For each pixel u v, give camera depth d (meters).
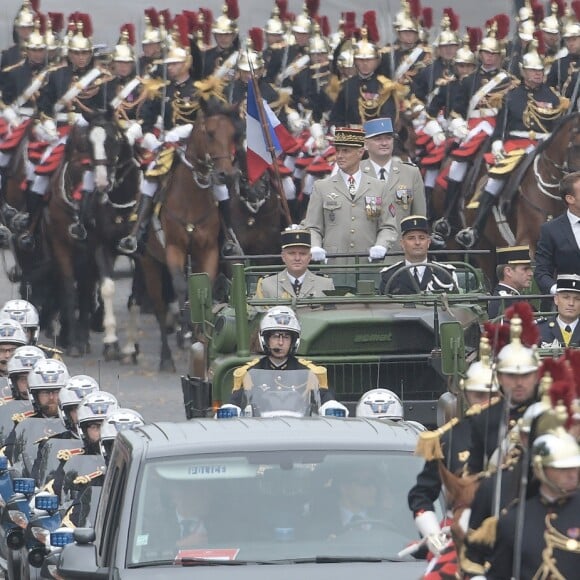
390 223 66.81
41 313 95.12
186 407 61.09
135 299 89.94
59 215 90.56
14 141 98.25
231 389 54.12
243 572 34.31
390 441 37.38
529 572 29.91
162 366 86.75
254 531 35.66
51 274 94.25
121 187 88.81
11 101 103.94
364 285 58.00
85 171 89.12
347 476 36.50
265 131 74.75
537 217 82.06
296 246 58.91
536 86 86.44
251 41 109.19
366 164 67.88
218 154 83.25
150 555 35.12
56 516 46.22
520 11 103.25
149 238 86.94
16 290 111.38
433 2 139.25
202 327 59.50
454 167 89.69
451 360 50.91
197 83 90.75
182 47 96.69
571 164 80.25
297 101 110.44
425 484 33.34
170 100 95.88
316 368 50.00
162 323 87.44
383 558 35.28
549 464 29.05
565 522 29.78
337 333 55.66
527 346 33.06
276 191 91.69
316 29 111.31
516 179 83.12
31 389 57.34
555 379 30.84
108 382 83.12
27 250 94.12
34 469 52.28
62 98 99.50
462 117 96.69
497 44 96.88
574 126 80.44
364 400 47.25
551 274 59.12
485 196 84.75
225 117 83.94
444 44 104.75
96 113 89.31
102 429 48.56
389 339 56.00
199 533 35.50
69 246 91.44
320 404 49.38
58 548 42.62
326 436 37.41
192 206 85.25
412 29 107.12
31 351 61.19
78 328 92.75
